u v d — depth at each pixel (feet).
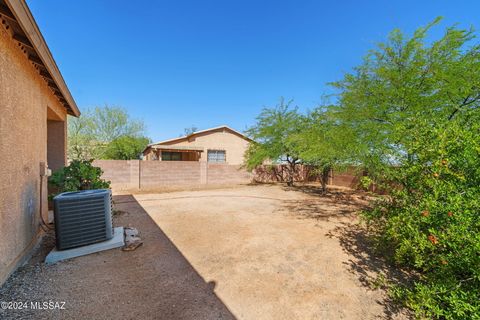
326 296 8.60
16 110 9.69
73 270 9.94
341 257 12.21
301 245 13.93
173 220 19.10
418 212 8.05
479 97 13.51
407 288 9.00
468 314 6.11
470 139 7.01
